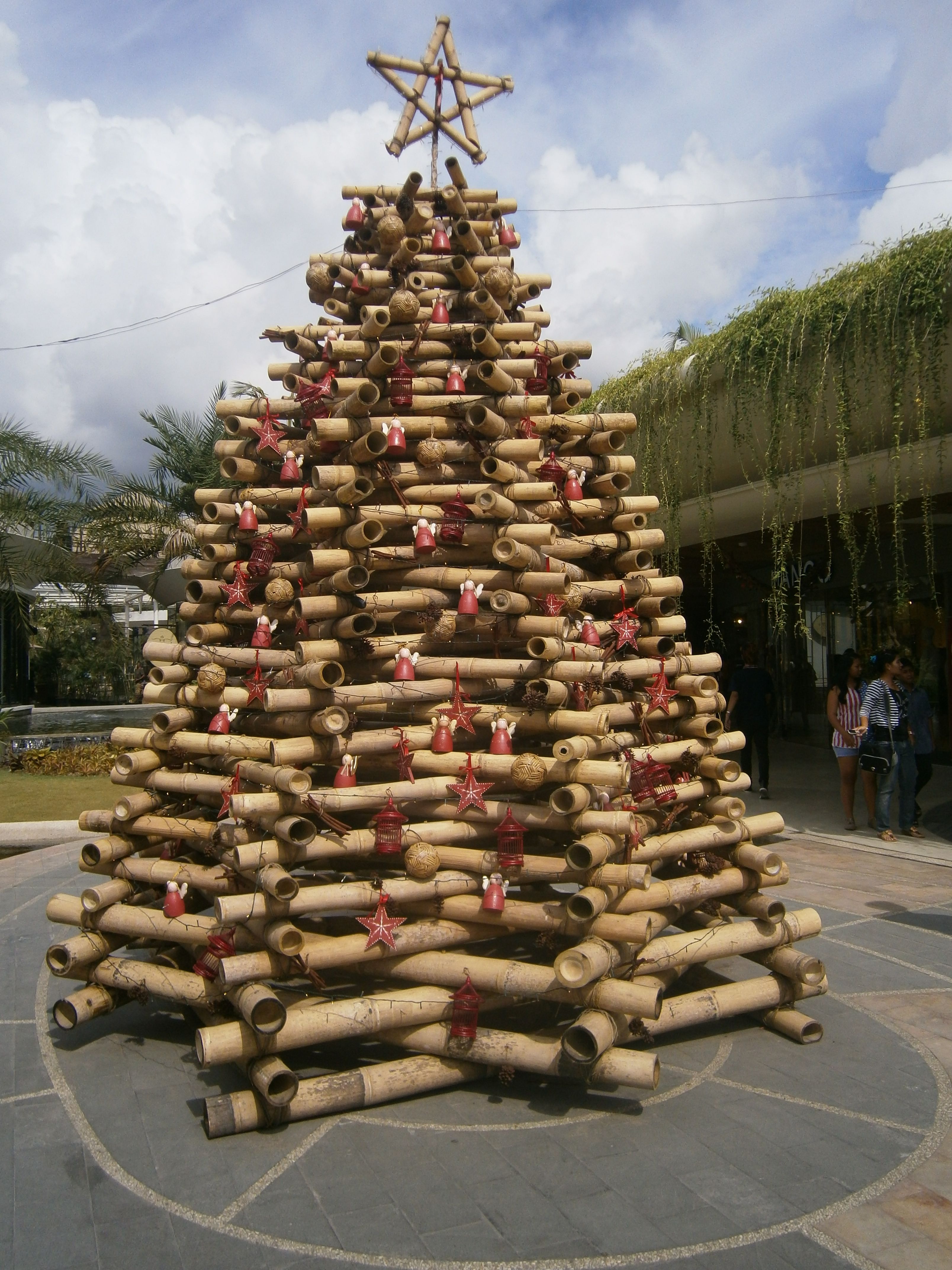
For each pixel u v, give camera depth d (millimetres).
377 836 3277
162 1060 3729
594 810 3338
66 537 15039
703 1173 2805
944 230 6223
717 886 3721
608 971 3170
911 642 11602
